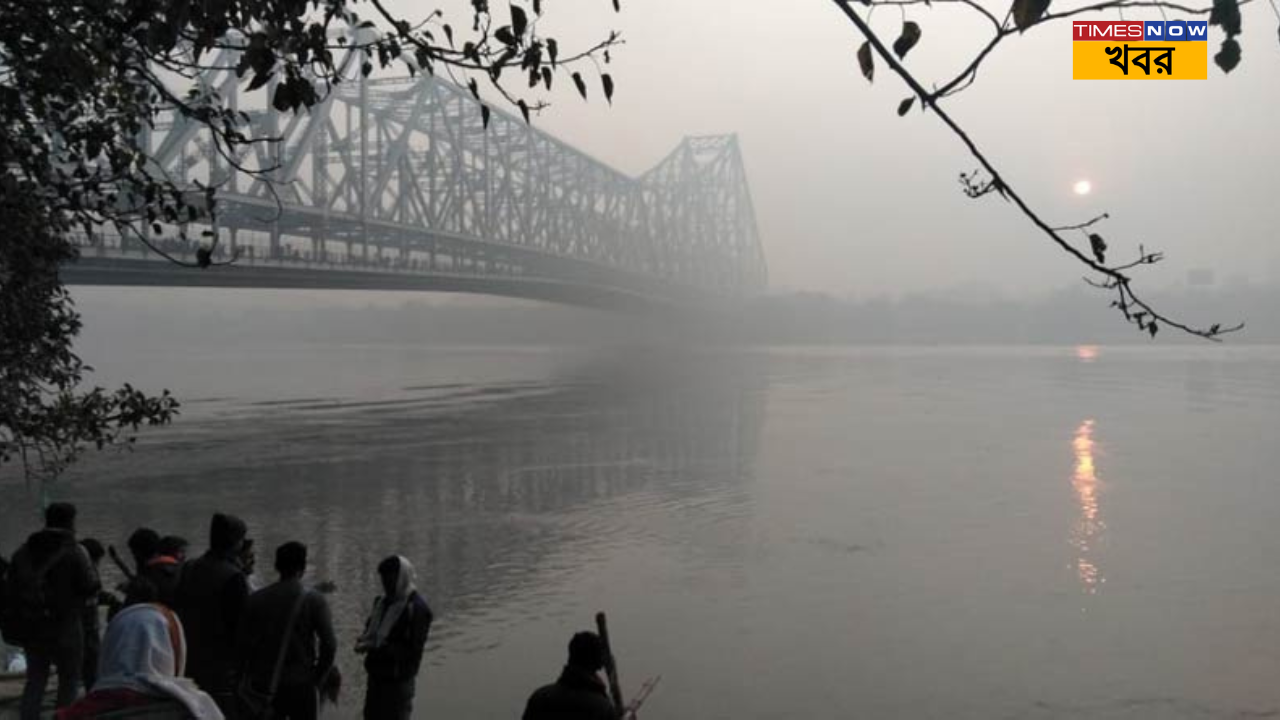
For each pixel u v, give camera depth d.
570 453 36.22
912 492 27.64
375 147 79.00
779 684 12.36
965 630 14.67
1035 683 12.39
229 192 50.56
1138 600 16.33
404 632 6.04
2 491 26.62
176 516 23.70
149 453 35.00
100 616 13.39
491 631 14.52
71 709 3.84
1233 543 20.73
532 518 23.73
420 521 23.28
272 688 5.45
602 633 5.49
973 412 53.50
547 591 16.89
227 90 48.31
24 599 6.44
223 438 40.03
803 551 20.12
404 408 55.72
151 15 4.77
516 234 105.25
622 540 21.19
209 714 3.96
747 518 23.77
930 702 11.77
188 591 5.66
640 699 5.84
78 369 9.02
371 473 31.00
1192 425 46.16
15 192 7.02
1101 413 52.56
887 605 16.06
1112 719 11.26
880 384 77.62
